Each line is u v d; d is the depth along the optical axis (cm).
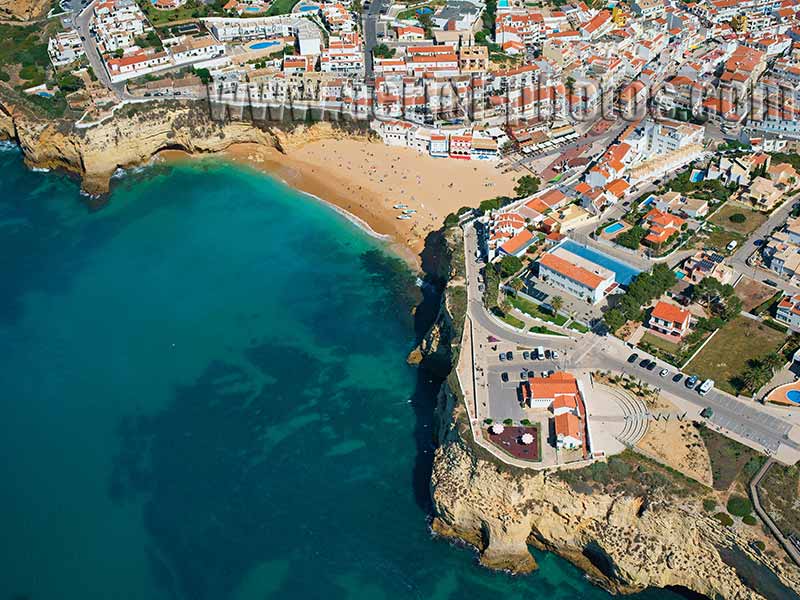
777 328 19025
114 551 16550
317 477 17912
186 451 18662
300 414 19500
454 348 18950
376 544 16512
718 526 14788
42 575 16112
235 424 19300
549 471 15700
